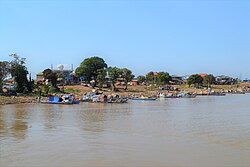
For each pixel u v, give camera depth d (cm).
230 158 2620
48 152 2783
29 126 4309
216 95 16338
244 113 6375
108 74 14575
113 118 5353
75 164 2427
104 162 2481
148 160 2547
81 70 15512
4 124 4488
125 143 3177
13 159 2550
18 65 10781
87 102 9712
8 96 9569
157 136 3575
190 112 6556
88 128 4159
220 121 4978
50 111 6581
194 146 3058
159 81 19925
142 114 6094
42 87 11788
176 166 2395
